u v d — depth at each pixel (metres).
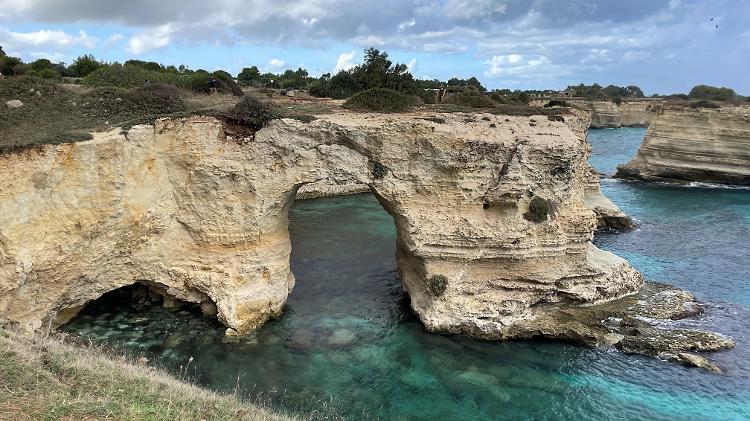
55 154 19.30
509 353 22.45
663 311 26.05
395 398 18.91
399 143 24.14
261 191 23.42
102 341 21.19
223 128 23.36
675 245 39.97
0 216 17.97
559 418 18.20
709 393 19.83
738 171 62.47
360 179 24.53
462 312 23.83
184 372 19.52
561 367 21.42
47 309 20.19
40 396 11.18
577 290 25.73
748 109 63.91
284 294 24.95
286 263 25.30
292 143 23.55
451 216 24.42
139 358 19.52
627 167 69.50
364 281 29.41
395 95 30.33
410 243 24.58
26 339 15.41
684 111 65.69
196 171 22.88
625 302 26.91
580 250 25.48
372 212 45.56
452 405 18.70
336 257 33.22
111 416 11.09
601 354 22.42
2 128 21.36
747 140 61.72
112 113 25.53
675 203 55.12
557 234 24.56
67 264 20.17
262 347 21.80
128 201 21.59
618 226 44.72
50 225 19.41
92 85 39.72
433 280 24.09
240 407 14.48
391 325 24.44
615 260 28.95
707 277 32.78
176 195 23.27
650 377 20.81
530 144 24.20
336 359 21.25
